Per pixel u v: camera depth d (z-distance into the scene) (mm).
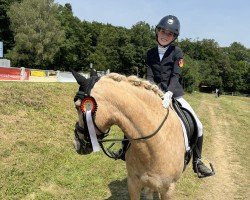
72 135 8758
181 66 4066
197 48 82188
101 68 63844
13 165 6121
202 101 31109
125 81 3375
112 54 65625
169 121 3631
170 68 4105
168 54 4090
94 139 3174
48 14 51844
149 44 64625
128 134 3357
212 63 78250
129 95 3275
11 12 51750
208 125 14750
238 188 6949
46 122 9078
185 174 7320
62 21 62250
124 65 65812
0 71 18469
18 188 5395
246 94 80812
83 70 64875
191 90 44938
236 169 8266
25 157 6586
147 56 4258
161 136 3473
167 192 3723
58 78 22422
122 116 3260
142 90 3420
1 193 5141
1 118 8227
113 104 3191
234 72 79438
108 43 65938
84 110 3062
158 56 4141
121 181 6387
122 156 3998
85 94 3139
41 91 12125
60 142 7977
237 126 15203
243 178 7598
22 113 9109
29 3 51469
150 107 3445
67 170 6523
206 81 74812
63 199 5375
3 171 5785
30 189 5465
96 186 5996
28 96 10820
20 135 7590
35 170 6168
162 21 4020
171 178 3656
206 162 8625
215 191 6688
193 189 6586
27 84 13102
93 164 7008
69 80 23797
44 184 5801
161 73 4133
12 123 8141
